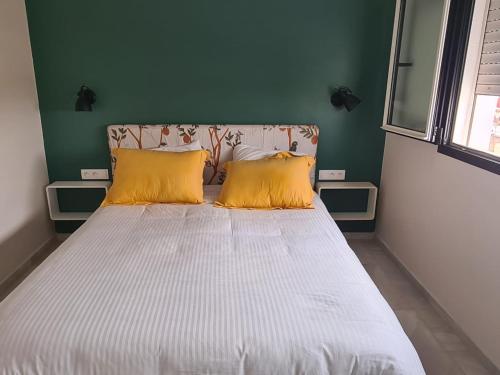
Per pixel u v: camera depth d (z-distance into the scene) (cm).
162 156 269
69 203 322
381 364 127
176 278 166
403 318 230
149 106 303
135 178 261
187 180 262
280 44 295
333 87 306
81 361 126
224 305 147
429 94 246
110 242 201
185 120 308
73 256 185
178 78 298
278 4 287
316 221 235
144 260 182
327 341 130
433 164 242
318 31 294
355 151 321
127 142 302
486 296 191
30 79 286
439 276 236
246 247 196
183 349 127
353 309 146
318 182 324
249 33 292
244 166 265
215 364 126
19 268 271
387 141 312
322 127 314
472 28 210
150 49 291
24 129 279
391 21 293
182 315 140
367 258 307
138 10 283
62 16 281
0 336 131
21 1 273
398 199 294
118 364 126
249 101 306
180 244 199
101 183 308
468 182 206
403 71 274
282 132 304
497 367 183
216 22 288
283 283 163
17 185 270
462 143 226
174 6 284
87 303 147
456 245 218
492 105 219
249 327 135
